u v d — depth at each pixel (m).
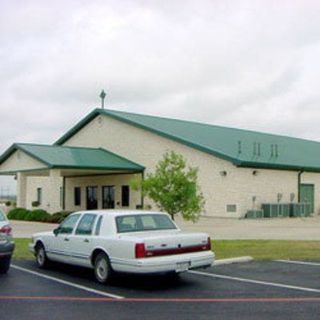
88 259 12.06
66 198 44.47
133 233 11.62
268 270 13.62
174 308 9.30
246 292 10.72
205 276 12.68
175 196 19.56
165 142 37.16
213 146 35.56
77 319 8.52
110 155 40.25
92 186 42.19
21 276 12.71
